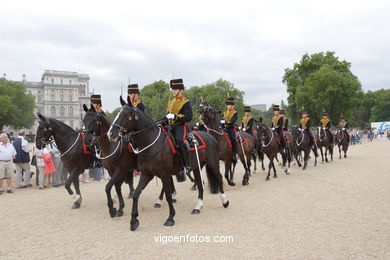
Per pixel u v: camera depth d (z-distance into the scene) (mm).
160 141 7141
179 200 9820
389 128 58156
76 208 9133
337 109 54375
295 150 17125
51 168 12867
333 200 8977
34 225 7484
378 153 24594
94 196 10945
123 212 8391
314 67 60469
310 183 11922
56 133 9195
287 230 6465
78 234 6699
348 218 7176
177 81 7855
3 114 67125
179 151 7496
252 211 8055
